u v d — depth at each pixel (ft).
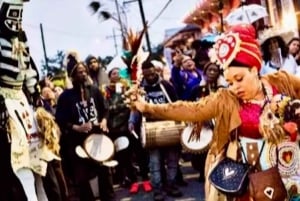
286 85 11.00
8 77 12.02
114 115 26.48
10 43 12.00
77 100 21.86
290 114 10.48
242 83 10.53
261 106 10.69
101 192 22.91
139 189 27.48
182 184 26.63
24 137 12.09
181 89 28.30
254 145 10.73
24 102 12.59
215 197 10.94
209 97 11.00
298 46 27.66
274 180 10.41
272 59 24.49
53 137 14.11
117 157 27.71
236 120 10.72
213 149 11.10
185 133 22.63
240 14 36.73
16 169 11.85
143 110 10.94
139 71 11.29
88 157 21.36
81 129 21.57
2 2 11.84
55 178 17.13
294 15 49.26
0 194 11.82
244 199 10.61
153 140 22.97
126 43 12.96
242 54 10.45
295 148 10.76
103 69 30.17
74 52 22.26
